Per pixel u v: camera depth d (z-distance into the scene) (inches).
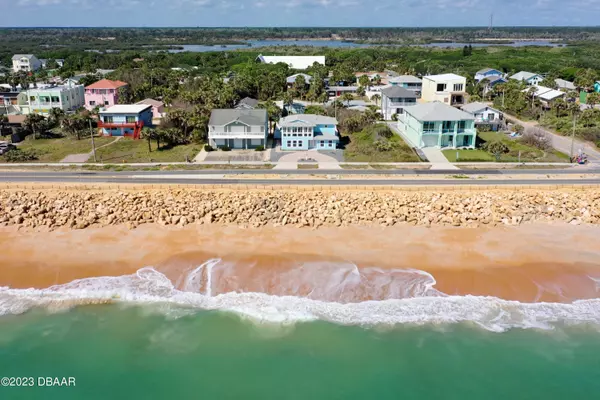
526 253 2078.0
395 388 1448.1
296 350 1598.2
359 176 2913.4
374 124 4119.1
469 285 1867.6
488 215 2377.0
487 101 5634.8
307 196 2559.1
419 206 2449.6
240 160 3312.0
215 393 1453.0
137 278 1916.8
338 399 1430.9
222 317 1727.4
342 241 2171.5
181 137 3747.5
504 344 1606.8
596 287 1860.2
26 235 2239.2
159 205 2469.2
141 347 1610.5
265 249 2106.3
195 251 2090.3
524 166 3129.9
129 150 3597.4
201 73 7529.5
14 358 1567.4
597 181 2780.5
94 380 1492.4
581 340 1620.3
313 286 1865.2
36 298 1814.7
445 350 1593.3
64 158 3398.1
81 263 2009.1
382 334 1653.5
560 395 1430.9
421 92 5812.0
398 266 1982.0
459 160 3248.0
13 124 4188.0
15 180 2847.0
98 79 6668.3
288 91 5689.0
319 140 3560.5
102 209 2432.3
